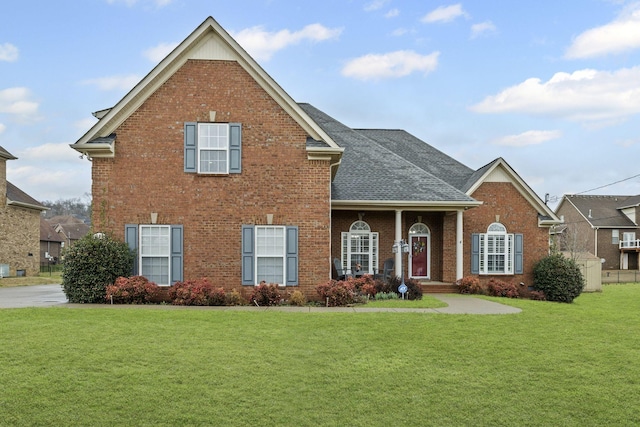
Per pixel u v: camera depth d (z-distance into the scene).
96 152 16.31
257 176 16.81
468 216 22.56
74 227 82.06
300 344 9.91
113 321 11.70
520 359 9.24
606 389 7.78
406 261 22.34
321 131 16.88
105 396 6.98
